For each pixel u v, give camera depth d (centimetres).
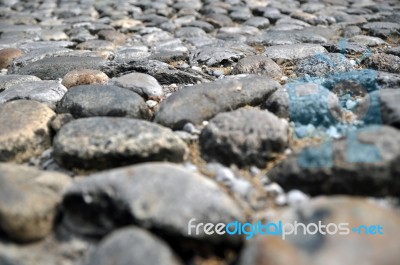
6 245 55
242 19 146
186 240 55
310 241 52
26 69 94
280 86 79
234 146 65
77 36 127
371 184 59
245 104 76
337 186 59
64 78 87
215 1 177
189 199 56
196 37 122
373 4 171
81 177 63
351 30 122
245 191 61
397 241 52
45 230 57
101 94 75
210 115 73
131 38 126
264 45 111
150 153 64
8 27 139
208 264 55
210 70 94
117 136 64
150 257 52
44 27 142
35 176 60
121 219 56
